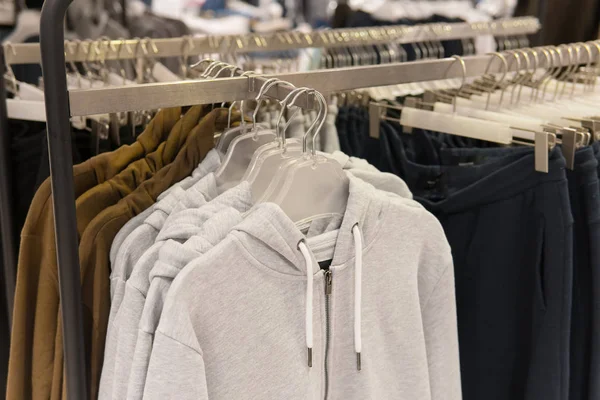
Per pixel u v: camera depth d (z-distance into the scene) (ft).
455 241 3.63
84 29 5.69
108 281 2.64
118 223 2.63
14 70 5.04
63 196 2.32
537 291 3.28
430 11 6.93
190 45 4.18
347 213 2.62
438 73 3.39
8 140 3.29
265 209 2.37
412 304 2.92
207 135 2.88
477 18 7.09
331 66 5.16
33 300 2.79
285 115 3.83
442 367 3.13
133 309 2.35
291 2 7.18
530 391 3.37
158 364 2.19
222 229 2.35
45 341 2.80
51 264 2.72
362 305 2.76
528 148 3.26
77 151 3.44
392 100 4.22
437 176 3.71
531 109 3.73
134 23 5.96
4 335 3.77
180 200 2.56
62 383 2.82
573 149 3.21
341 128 4.08
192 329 2.21
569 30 5.50
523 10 6.31
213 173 2.67
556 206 3.13
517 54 3.64
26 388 2.88
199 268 2.23
